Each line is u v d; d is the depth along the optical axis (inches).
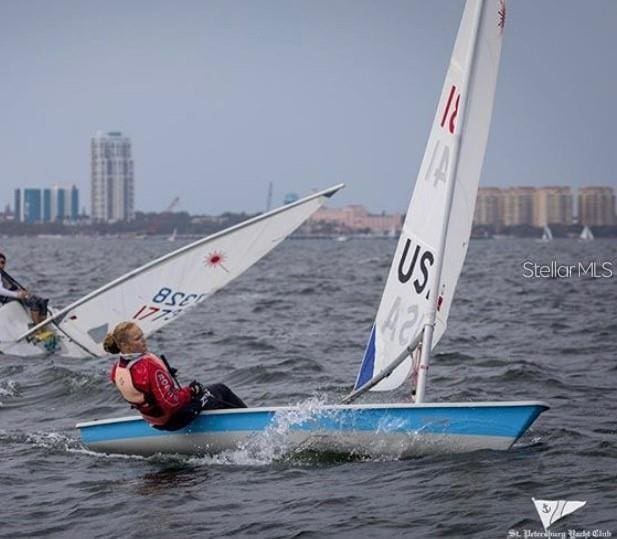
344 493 1401.3
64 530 1301.7
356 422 1566.2
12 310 2714.1
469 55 1593.3
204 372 2559.1
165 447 1635.1
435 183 1615.4
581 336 3196.4
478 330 3437.5
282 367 2564.0
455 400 2095.2
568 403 2011.6
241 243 2233.0
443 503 1343.5
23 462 1619.1
